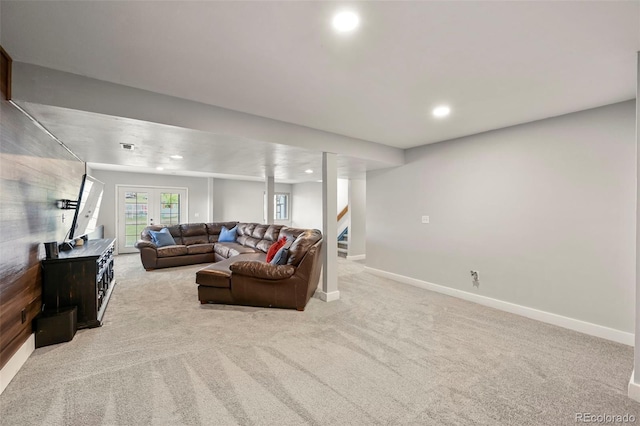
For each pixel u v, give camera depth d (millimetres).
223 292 3381
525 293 3129
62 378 1917
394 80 2104
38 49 1728
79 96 2055
